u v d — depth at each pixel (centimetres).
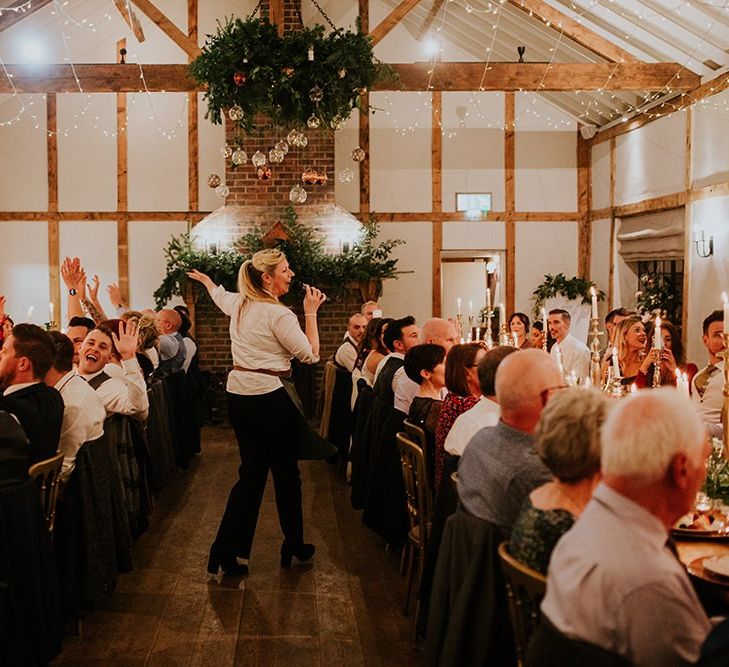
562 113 1237
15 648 300
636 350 565
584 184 1245
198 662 386
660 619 180
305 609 448
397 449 499
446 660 258
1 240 1205
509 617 254
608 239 1177
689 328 959
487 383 345
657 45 925
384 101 1227
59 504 399
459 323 674
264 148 1133
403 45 1211
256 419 486
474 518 265
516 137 1241
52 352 384
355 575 500
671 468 183
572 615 186
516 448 273
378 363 653
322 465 819
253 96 715
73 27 1112
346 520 623
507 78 988
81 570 403
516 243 1243
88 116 1205
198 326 1120
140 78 997
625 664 173
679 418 184
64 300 1209
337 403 772
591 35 958
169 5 1187
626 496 187
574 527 195
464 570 267
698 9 805
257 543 560
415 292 1238
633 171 1102
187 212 1212
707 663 168
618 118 1144
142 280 1212
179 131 1209
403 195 1233
